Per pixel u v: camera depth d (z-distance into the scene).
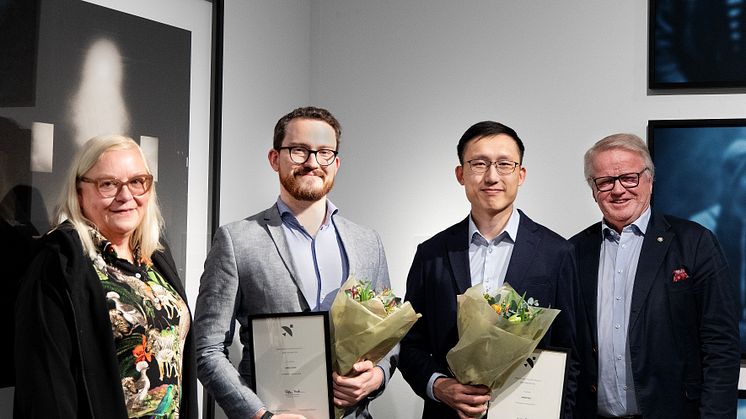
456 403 2.31
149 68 2.64
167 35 2.72
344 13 3.59
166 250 2.27
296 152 2.38
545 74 3.27
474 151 2.43
